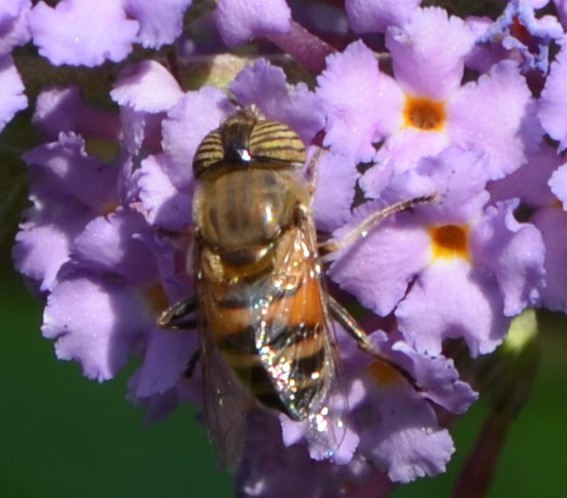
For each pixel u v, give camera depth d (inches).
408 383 6.7
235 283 6.6
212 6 6.8
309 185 6.6
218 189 6.6
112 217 6.7
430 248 6.6
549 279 6.6
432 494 7.6
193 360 6.7
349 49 6.6
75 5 6.6
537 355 6.9
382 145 6.6
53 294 6.7
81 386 7.8
